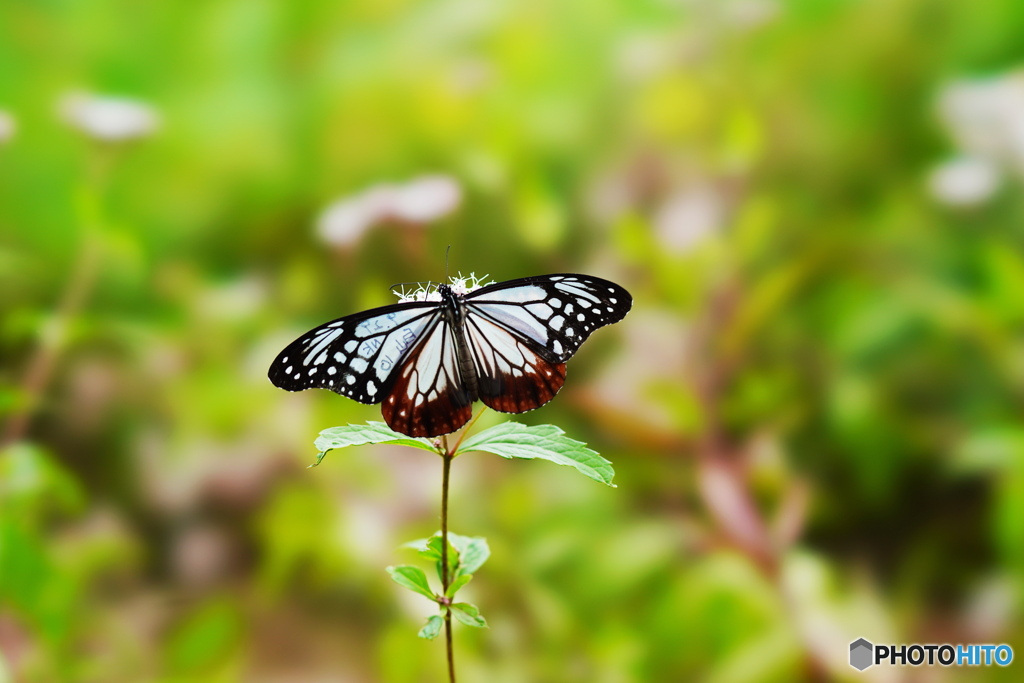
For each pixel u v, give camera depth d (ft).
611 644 4.58
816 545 4.73
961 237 4.89
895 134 5.35
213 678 4.59
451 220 5.27
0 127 4.91
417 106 5.88
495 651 4.58
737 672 4.51
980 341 4.77
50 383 4.92
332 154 5.86
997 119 4.80
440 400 4.17
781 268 4.91
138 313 5.34
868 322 4.83
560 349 4.21
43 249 5.39
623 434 4.80
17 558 4.52
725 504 4.65
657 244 4.95
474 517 4.73
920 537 4.71
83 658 4.58
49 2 6.27
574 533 4.69
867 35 5.53
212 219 5.70
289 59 6.32
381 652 4.62
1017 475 4.63
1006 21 5.28
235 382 4.91
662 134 5.63
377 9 6.36
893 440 4.75
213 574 4.74
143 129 5.03
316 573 4.70
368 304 5.08
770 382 4.83
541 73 6.00
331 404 4.87
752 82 5.64
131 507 4.82
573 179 5.61
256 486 4.81
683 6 5.68
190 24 6.37
